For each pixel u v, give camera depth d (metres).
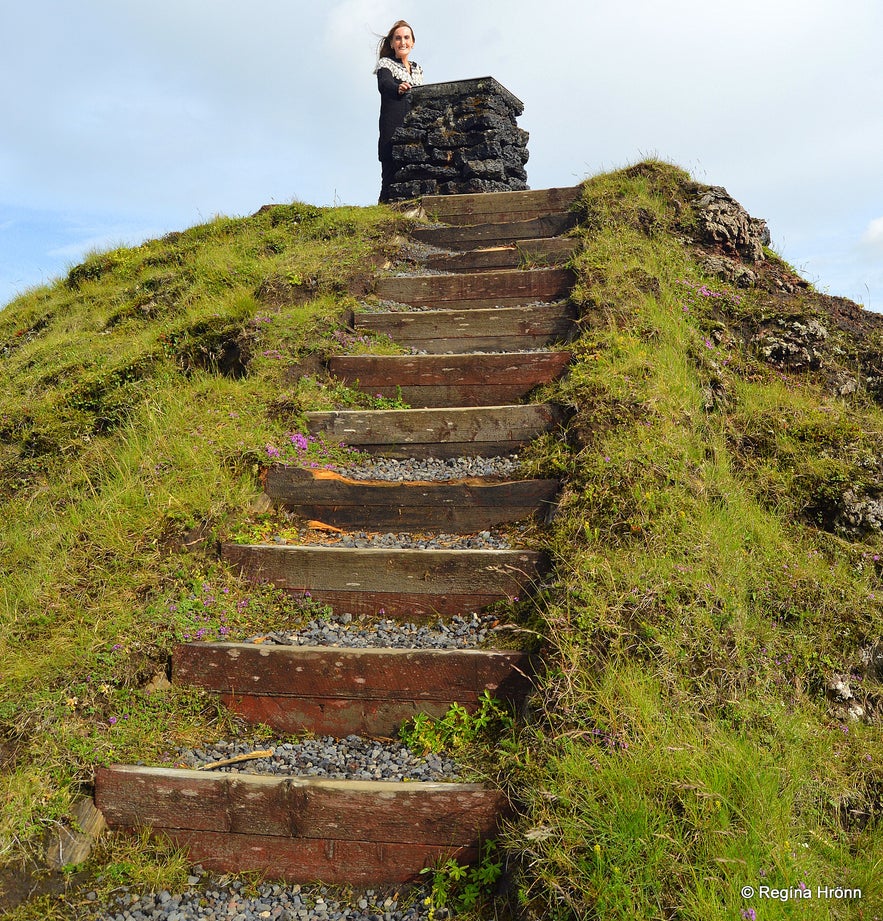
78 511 4.12
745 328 5.79
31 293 9.53
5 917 2.48
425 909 2.53
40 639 3.29
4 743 2.88
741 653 3.06
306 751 3.11
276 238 7.89
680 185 7.46
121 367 5.61
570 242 6.82
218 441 4.45
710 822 2.33
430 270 7.09
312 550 3.75
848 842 2.58
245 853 2.75
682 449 4.04
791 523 4.17
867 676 3.33
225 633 3.48
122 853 2.74
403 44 10.09
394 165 9.92
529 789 2.57
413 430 4.71
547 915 2.23
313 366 5.36
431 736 3.06
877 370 5.49
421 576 3.65
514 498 4.09
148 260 8.57
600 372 4.57
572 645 2.97
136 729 3.07
